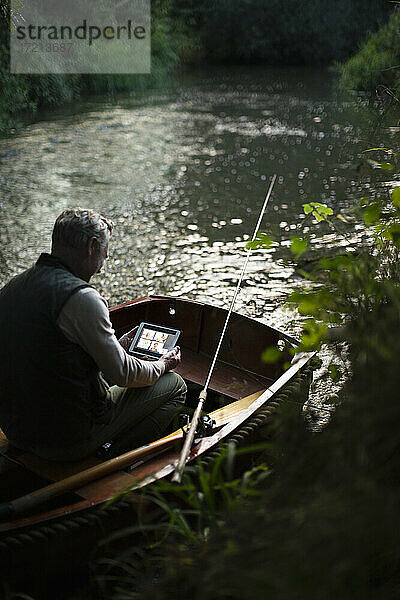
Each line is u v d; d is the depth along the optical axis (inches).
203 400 115.8
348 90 564.4
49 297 99.8
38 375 100.9
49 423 103.7
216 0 1002.7
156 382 118.8
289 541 66.8
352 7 997.8
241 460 112.8
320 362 135.8
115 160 418.3
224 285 232.1
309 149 436.5
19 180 372.2
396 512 64.2
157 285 233.9
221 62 1031.0
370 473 69.5
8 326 102.0
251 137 478.0
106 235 107.4
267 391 120.3
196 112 582.6
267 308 212.8
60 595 95.8
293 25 1010.1
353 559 62.6
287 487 78.6
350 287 107.5
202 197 341.1
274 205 324.2
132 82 733.9
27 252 266.2
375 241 129.2
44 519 91.1
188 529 85.9
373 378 77.6
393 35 533.0
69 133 499.2
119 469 105.2
